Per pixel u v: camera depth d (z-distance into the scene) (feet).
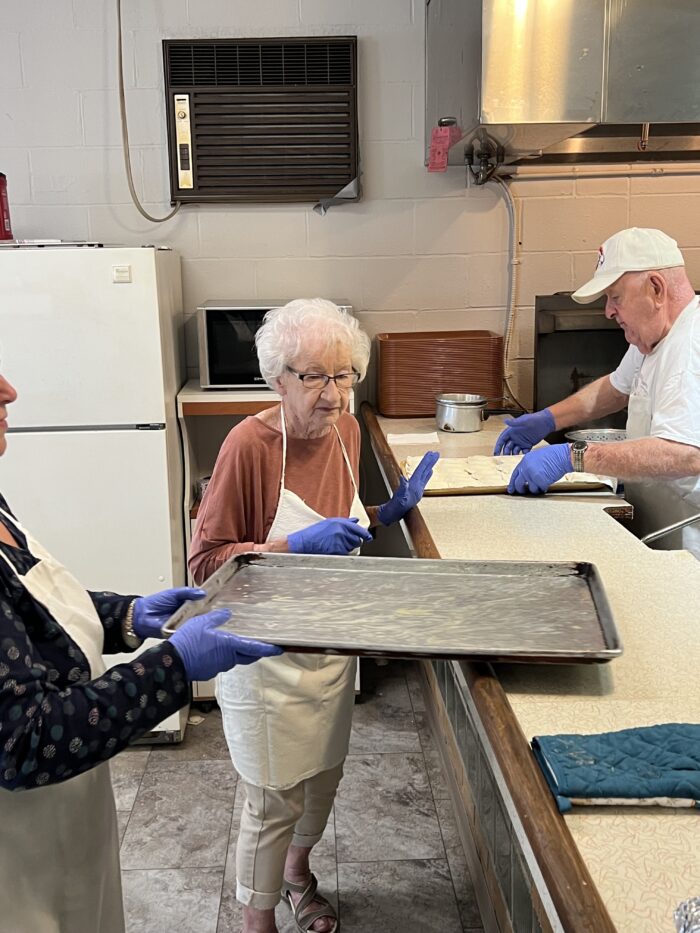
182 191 10.49
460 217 10.85
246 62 10.22
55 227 10.61
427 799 8.30
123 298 8.59
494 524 6.66
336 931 6.72
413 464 8.25
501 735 3.56
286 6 10.21
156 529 9.09
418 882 7.24
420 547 5.98
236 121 10.33
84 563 9.13
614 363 10.36
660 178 10.82
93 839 4.34
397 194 10.77
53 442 8.84
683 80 7.93
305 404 5.69
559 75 7.85
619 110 7.97
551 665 4.33
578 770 3.24
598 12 7.77
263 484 5.99
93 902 4.35
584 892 2.67
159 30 10.19
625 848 2.97
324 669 5.87
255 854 6.06
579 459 7.07
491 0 7.69
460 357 10.52
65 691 3.46
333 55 10.25
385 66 10.42
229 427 10.97
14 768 3.26
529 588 5.05
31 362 8.66
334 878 7.29
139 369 8.75
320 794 6.51
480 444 9.33
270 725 5.78
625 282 7.36
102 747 3.48
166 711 3.70
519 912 5.34
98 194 10.56
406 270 10.97
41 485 8.92
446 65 9.29
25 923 3.91
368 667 10.89
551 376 10.40
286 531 6.02
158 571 9.19
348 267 10.93
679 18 7.81
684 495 7.30
